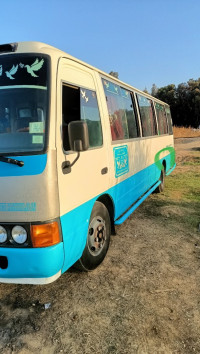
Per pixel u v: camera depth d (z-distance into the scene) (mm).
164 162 8297
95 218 3578
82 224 3086
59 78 2750
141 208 6367
